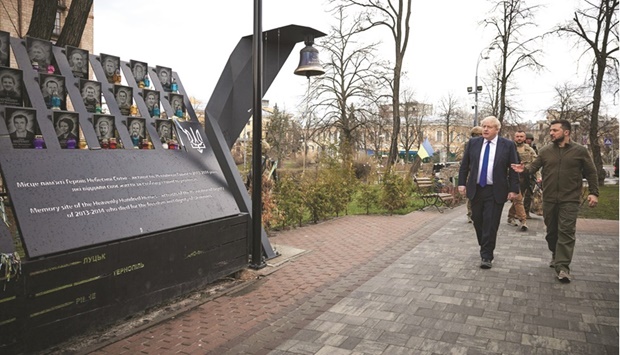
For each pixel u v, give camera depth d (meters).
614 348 3.41
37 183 3.76
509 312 4.21
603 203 14.06
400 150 66.75
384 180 12.76
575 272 5.56
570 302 4.46
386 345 3.56
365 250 7.25
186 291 4.75
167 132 5.65
